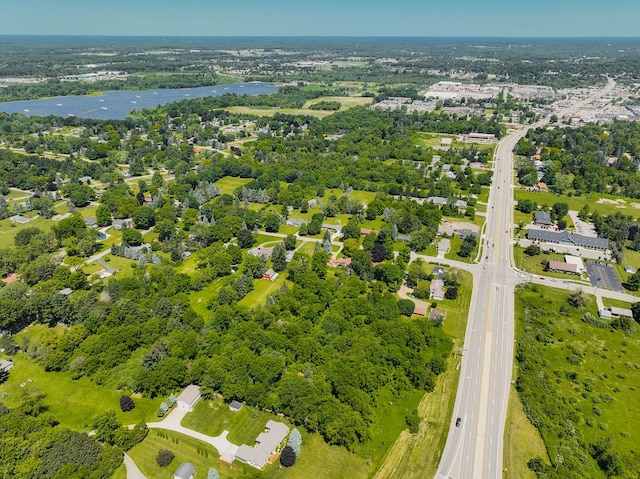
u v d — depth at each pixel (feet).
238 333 531.91
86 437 410.31
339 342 520.83
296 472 395.96
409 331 541.34
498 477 395.75
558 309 637.71
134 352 526.16
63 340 518.78
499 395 485.15
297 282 648.79
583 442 428.15
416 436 434.71
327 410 433.89
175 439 424.87
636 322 611.88
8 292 597.52
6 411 437.99
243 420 447.83
